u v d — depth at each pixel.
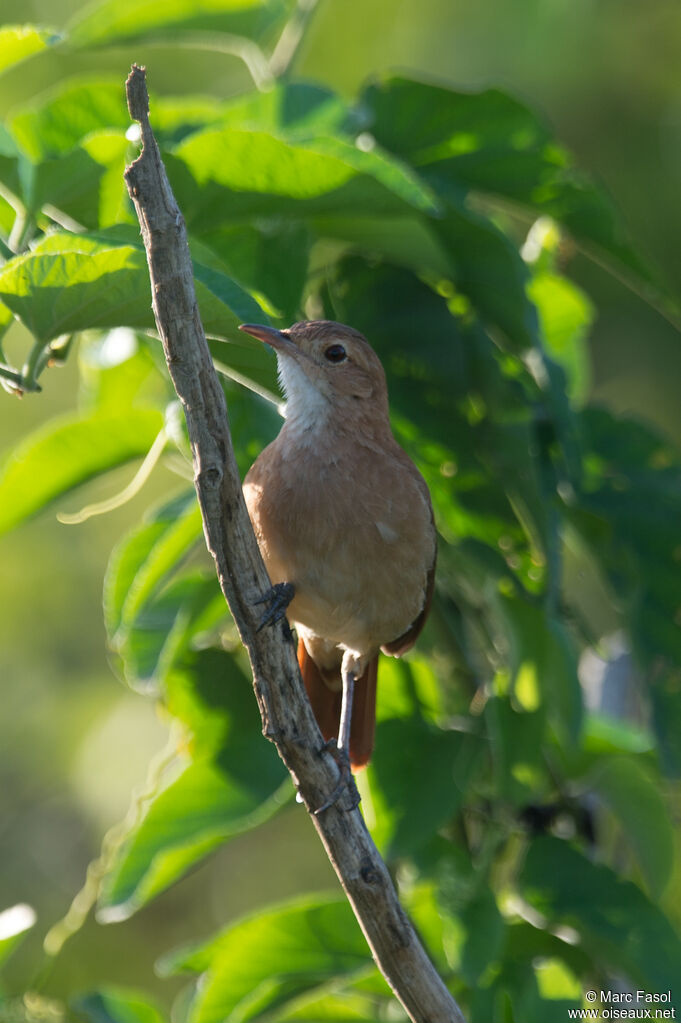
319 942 7.39
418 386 7.96
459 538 7.90
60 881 14.84
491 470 7.83
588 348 14.53
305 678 8.62
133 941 14.18
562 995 7.43
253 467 7.73
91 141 6.71
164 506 8.48
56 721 14.96
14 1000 8.48
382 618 7.87
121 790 14.77
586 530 8.28
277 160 6.75
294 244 7.52
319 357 7.67
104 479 14.34
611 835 9.42
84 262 5.73
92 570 14.98
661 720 7.68
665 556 8.10
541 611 7.37
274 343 7.66
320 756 6.15
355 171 6.78
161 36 8.34
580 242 8.52
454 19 14.20
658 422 14.43
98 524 15.00
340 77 14.10
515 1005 7.32
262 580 5.93
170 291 5.42
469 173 8.27
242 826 7.54
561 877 7.50
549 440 8.07
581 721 7.30
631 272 8.48
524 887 7.50
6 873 14.86
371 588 7.72
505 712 7.33
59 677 14.98
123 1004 8.22
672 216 14.30
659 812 8.35
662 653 7.88
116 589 8.33
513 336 7.96
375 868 6.13
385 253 7.75
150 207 5.34
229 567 5.87
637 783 8.36
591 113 14.34
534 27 14.12
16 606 14.83
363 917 6.17
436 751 7.62
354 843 6.14
